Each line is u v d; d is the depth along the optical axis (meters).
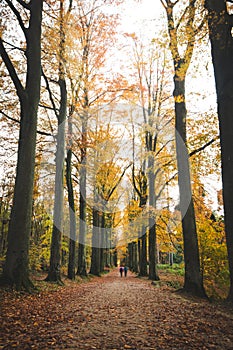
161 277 23.95
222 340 5.31
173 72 14.21
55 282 14.62
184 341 5.10
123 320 6.64
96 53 19.52
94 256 28.28
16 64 15.05
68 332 5.47
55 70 16.23
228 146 8.34
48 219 24.91
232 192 8.18
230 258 8.20
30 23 11.71
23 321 6.25
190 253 12.54
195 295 11.84
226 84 8.51
